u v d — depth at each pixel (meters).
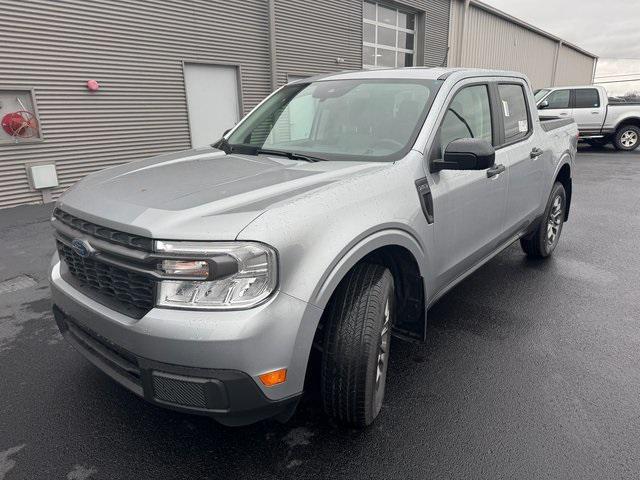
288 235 1.78
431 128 2.65
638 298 3.85
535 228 4.39
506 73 3.80
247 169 2.44
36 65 7.21
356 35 13.27
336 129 2.91
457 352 3.02
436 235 2.59
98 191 2.21
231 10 9.84
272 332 1.72
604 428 2.30
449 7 16.78
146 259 1.74
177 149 9.45
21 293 3.97
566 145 4.64
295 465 2.08
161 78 8.90
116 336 1.86
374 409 2.24
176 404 1.78
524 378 2.73
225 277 1.70
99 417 2.39
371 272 2.15
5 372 2.79
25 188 7.35
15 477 2.00
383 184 2.25
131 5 8.20
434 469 2.05
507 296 3.89
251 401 1.76
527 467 2.06
